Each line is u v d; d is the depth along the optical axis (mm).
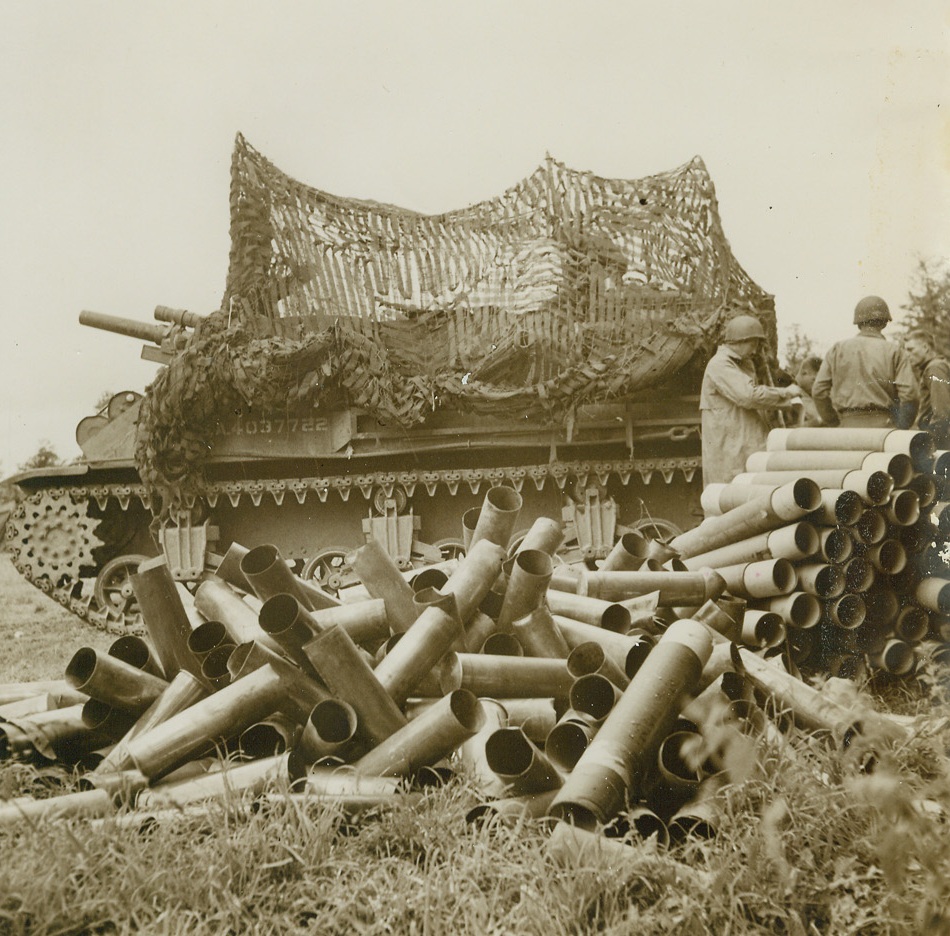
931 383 9133
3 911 3600
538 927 3516
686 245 12617
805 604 6992
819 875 3930
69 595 13781
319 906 3803
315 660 4621
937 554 7445
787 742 4617
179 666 5527
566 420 12656
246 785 4477
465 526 6922
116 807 4555
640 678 4523
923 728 5043
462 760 4773
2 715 5520
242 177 12898
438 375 12688
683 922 3578
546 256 12594
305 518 14023
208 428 13148
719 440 10430
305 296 12953
